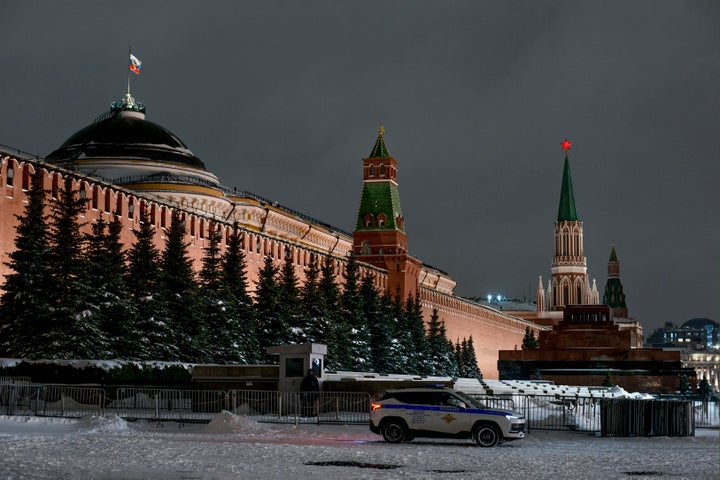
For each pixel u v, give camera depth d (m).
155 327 56.72
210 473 22.30
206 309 64.38
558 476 23.36
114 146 99.00
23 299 50.53
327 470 23.53
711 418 51.41
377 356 92.25
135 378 47.94
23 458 24.27
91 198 66.56
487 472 24.02
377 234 130.38
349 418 43.09
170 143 102.88
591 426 43.81
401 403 33.59
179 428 38.69
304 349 47.91
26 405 42.47
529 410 44.25
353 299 88.75
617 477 23.50
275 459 26.03
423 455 28.53
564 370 116.19
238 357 63.53
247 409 44.62
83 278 52.22
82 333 50.62
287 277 77.25
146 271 58.38
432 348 112.38
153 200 74.06
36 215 51.75
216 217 84.81
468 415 33.12
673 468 26.19
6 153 58.03
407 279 130.25
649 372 114.25
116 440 31.61
